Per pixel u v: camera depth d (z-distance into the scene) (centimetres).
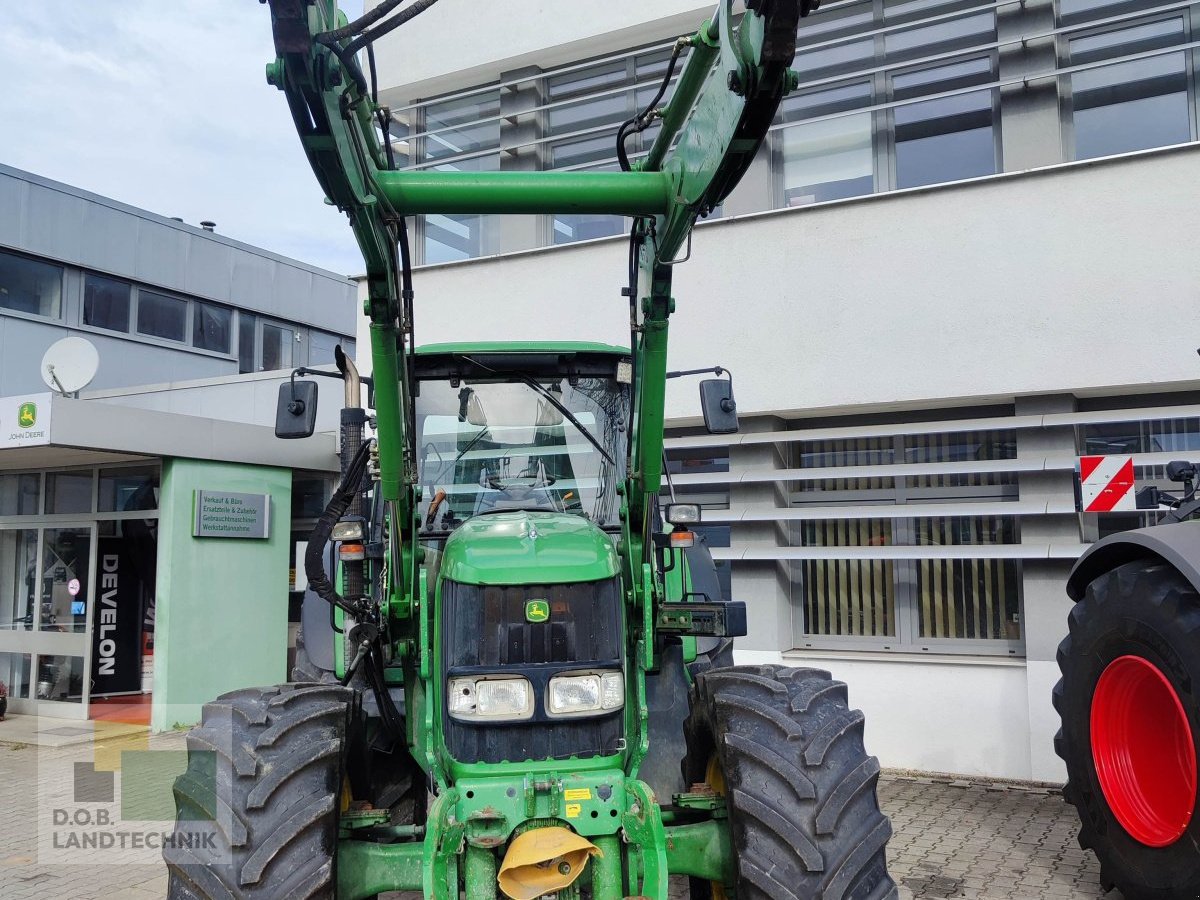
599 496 448
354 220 300
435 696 339
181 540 984
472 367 462
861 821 317
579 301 909
